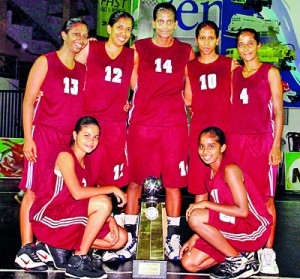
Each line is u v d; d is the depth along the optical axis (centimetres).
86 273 369
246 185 384
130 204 456
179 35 1026
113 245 401
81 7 1190
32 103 406
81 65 424
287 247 493
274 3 1018
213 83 448
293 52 1020
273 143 429
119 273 390
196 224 376
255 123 434
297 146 1023
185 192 893
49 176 378
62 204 378
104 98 437
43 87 408
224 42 1019
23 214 407
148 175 450
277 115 429
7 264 406
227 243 379
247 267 385
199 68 452
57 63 409
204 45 441
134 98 452
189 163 457
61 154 375
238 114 441
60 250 388
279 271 413
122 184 452
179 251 427
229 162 383
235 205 372
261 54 1029
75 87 415
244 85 438
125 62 441
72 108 414
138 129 447
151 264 379
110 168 446
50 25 1216
